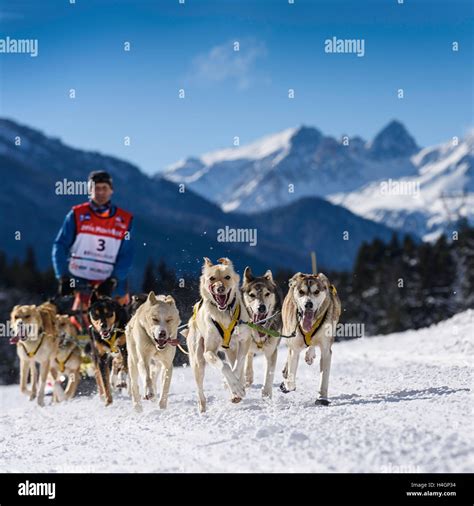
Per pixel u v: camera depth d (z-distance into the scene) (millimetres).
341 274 64562
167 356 9117
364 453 5344
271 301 8914
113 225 12047
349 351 16656
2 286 64625
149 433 7305
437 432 5816
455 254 57688
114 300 10750
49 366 12180
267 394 8805
